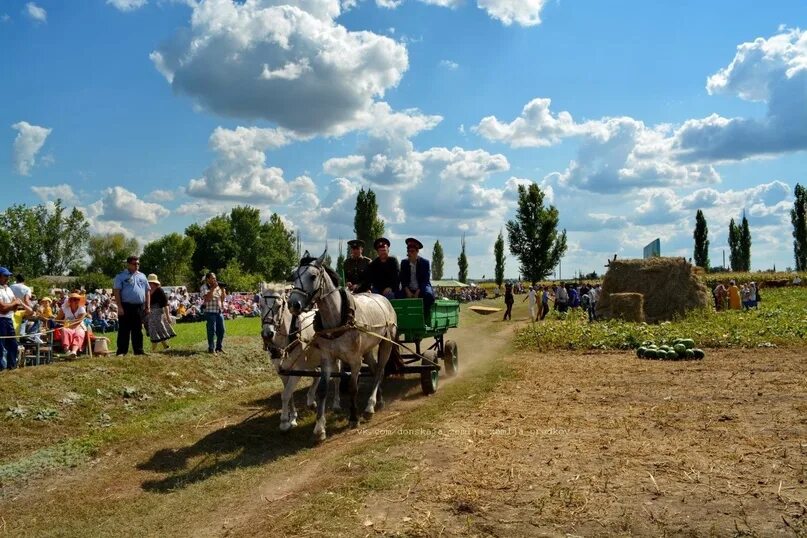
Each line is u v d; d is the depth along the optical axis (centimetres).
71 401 1102
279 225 11006
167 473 789
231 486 721
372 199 6138
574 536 510
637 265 2892
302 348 960
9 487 779
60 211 8000
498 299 6222
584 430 825
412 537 522
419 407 1043
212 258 10050
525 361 1596
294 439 905
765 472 630
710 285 5231
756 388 1077
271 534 558
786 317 2269
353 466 717
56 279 7694
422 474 665
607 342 1869
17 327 1409
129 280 1410
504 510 565
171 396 1252
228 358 1560
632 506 559
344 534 537
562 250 6075
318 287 881
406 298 1151
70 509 689
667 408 939
